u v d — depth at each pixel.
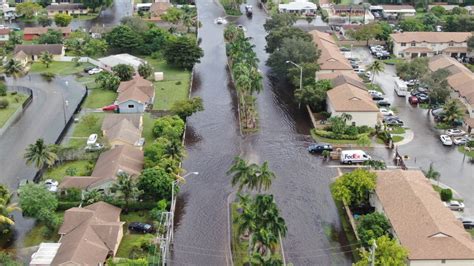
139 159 148.88
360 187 129.12
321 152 162.88
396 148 164.50
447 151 164.62
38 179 144.62
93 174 142.62
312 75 197.50
